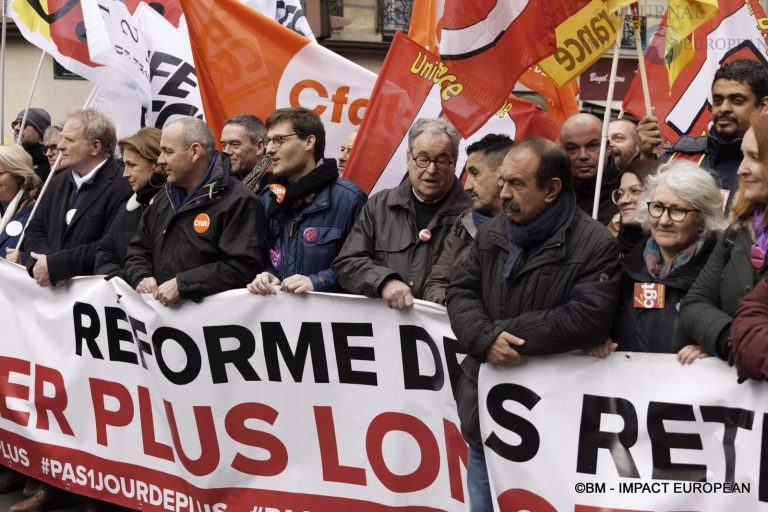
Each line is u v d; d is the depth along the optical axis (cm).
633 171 394
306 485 421
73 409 501
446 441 387
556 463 339
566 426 338
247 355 431
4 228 576
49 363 509
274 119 448
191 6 588
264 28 593
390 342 397
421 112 549
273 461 429
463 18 410
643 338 330
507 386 346
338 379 411
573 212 336
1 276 525
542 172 330
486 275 348
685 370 322
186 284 431
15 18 604
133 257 464
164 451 466
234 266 434
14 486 569
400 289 388
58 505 530
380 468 404
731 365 310
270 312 424
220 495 444
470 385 361
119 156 696
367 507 408
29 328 517
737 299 307
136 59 604
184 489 457
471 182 431
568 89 662
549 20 409
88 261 502
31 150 749
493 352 338
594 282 327
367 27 1830
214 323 434
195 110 629
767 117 302
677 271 326
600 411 333
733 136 412
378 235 418
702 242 323
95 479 494
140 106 604
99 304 484
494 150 392
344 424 411
